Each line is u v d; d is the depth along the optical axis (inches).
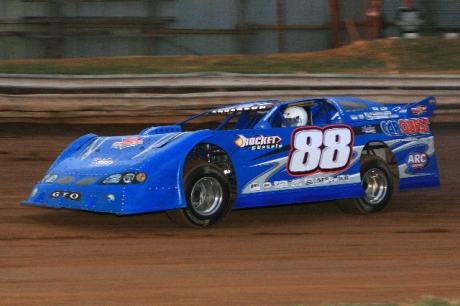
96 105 916.0
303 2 1398.9
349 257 364.5
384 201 518.9
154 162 421.1
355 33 1427.2
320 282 306.2
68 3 1266.0
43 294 279.1
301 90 981.2
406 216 507.8
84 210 418.9
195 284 298.4
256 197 459.2
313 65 1187.3
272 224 466.6
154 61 1155.9
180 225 446.0
